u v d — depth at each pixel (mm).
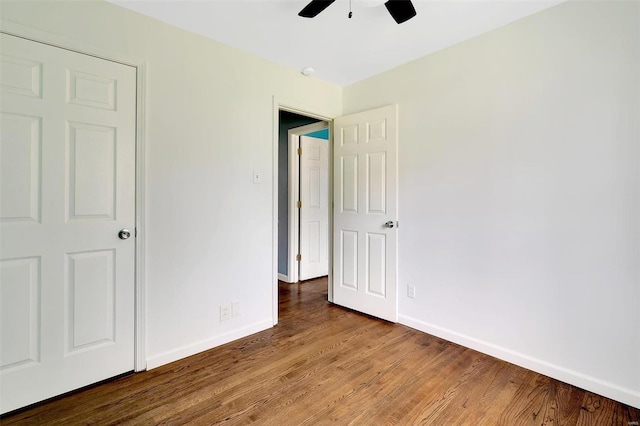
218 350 2215
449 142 2352
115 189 1822
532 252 1959
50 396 1641
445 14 1921
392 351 2201
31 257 1583
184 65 2080
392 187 2689
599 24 1703
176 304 2072
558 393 1727
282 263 4219
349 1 1756
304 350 2215
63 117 1652
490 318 2150
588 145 1748
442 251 2406
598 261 1720
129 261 1879
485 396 1695
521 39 1986
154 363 1975
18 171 1540
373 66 2676
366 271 2908
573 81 1793
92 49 1725
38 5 1569
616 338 1668
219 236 2281
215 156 2246
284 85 2676
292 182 4020
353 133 2980
